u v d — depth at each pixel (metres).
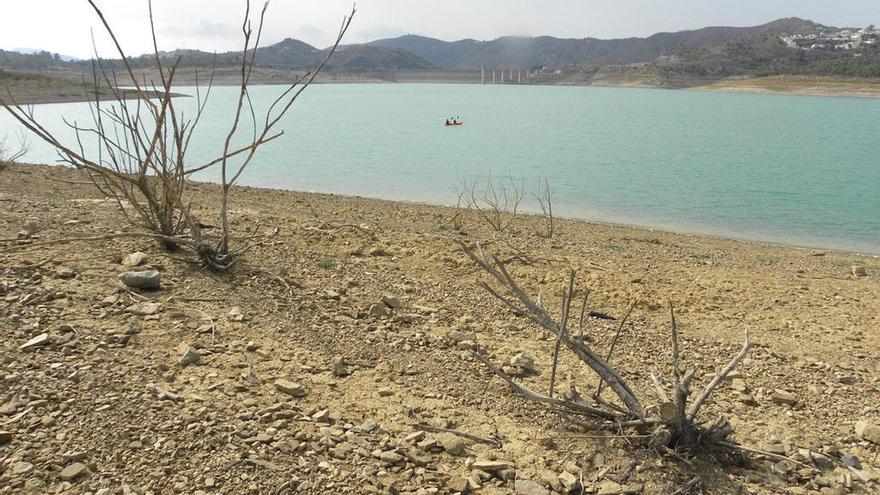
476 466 3.67
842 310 8.15
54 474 3.13
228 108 78.19
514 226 15.00
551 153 37.09
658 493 3.64
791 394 5.17
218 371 4.29
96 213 7.63
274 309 5.46
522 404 4.51
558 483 3.60
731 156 37.44
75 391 3.77
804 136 51.44
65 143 32.91
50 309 4.68
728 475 3.88
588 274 8.80
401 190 23.45
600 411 4.18
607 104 107.69
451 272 7.81
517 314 6.52
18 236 6.15
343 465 3.53
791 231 18.58
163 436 3.51
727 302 8.16
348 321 5.55
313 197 17.88
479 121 63.44
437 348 5.27
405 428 4.00
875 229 19.05
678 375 4.10
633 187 25.92
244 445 3.54
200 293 5.46
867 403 5.16
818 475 4.00
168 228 6.32
